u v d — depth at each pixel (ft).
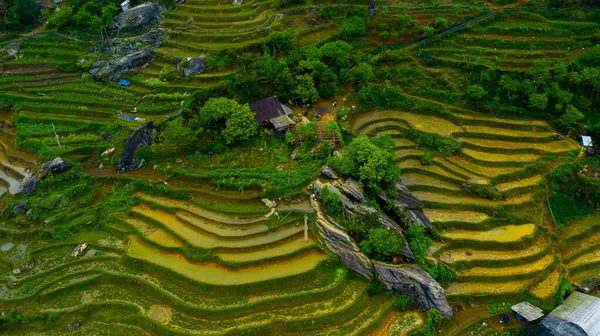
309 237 112.98
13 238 117.91
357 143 117.70
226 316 97.30
